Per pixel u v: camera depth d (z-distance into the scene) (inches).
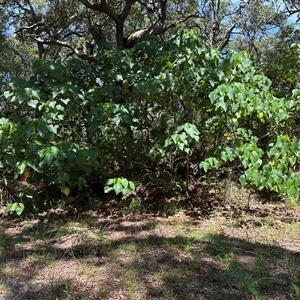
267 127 179.5
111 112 149.4
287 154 148.3
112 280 102.4
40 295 95.7
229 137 164.1
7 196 164.2
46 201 170.6
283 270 108.8
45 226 144.2
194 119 169.9
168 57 165.5
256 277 104.2
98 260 114.9
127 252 120.3
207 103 155.4
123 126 155.7
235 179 189.2
